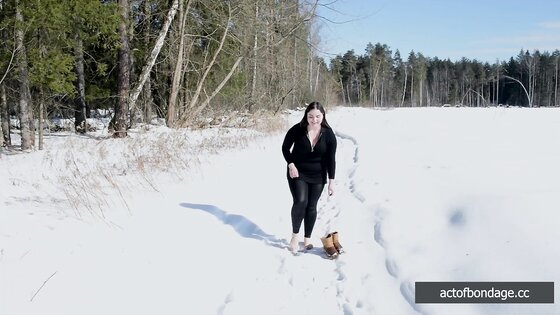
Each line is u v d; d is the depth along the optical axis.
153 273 3.90
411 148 10.49
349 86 92.56
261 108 22.58
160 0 18.53
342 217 5.62
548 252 3.36
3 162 10.34
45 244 4.34
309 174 4.63
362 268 4.02
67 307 3.19
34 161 10.40
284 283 3.81
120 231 4.93
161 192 6.95
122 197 6.05
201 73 21.14
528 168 6.65
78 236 4.66
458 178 6.25
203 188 7.35
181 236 4.89
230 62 21.34
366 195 6.27
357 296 3.51
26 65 12.50
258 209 6.21
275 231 5.32
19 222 5.02
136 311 3.25
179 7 17.55
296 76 24.72
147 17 18.23
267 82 23.92
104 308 3.24
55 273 3.67
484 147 9.91
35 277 3.58
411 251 4.09
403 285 3.54
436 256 3.87
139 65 20.00
